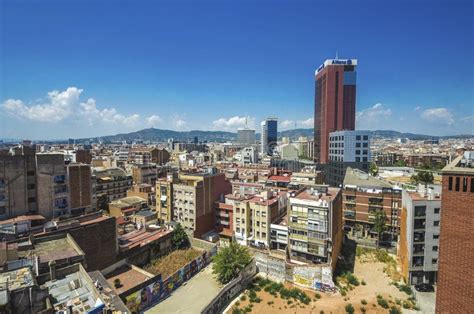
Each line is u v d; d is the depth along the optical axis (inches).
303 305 2014.0
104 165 6072.8
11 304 1119.0
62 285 1409.9
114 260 2412.6
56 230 2121.1
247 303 2060.8
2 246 1610.5
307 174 4323.3
